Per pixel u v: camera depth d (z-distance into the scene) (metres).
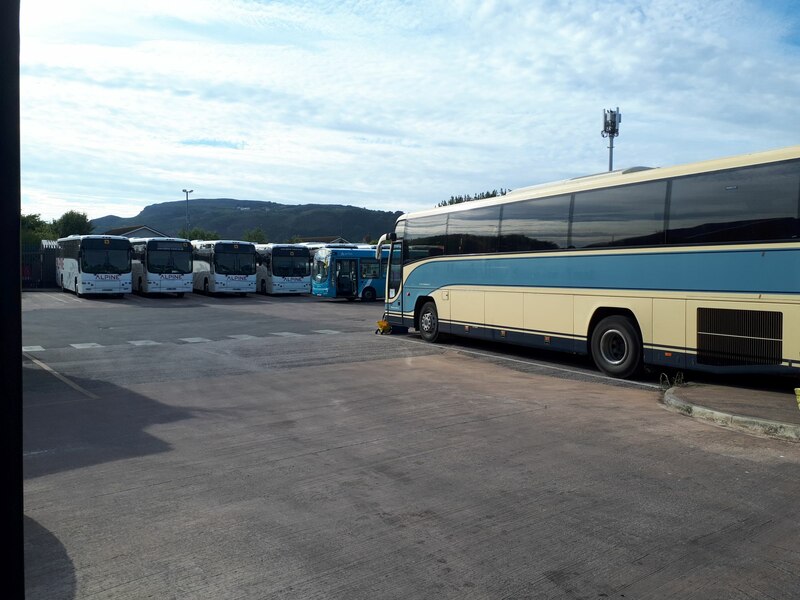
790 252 9.06
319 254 36.44
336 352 15.30
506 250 14.48
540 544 4.50
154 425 8.18
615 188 11.80
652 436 7.42
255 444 7.23
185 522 4.95
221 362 13.65
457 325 16.14
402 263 18.53
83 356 14.56
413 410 8.92
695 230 10.34
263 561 4.26
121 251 34.25
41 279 43.62
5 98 1.99
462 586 3.90
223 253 37.38
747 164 9.64
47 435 7.71
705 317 10.14
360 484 5.82
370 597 3.78
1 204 1.98
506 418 8.40
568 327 12.80
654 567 4.14
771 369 9.27
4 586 1.96
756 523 4.85
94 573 4.11
